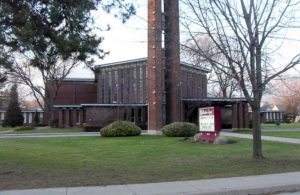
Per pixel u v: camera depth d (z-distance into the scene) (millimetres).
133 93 58875
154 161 17531
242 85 16547
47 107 69562
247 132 43906
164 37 37312
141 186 11375
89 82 67938
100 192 10578
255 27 15750
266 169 14516
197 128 34500
